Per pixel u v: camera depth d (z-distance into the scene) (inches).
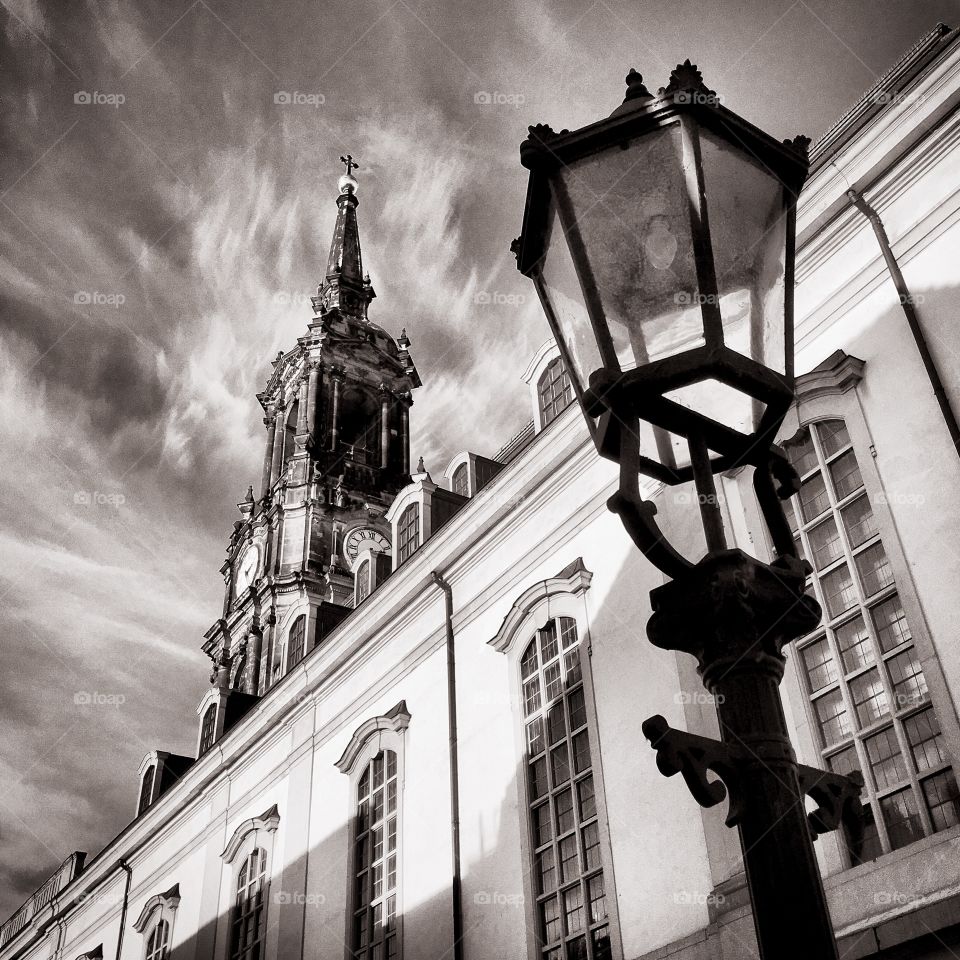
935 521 416.5
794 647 464.4
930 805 390.6
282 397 1916.8
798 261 526.6
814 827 134.3
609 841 508.1
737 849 446.0
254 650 1617.9
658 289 144.3
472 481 862.5
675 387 139.6
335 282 2042.3
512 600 652.7
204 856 928.9
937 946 355.9
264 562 1706.4
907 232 477.1
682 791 482.6
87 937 1133.1
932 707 401.1
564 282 157.6
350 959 668.7
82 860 1302.9
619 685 537.3
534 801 573.9
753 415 148.9
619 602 561.9
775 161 157.6
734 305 145.0
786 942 114.9
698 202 144.9
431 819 644.1
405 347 1968.5
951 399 430.3
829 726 438.9
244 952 803.4
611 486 603.8
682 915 456.4
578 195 152.5
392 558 850.1
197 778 988.6
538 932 534.0
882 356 466.6
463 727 651.5
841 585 455.8
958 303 442.6
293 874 770.2
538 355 717.3
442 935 595.2
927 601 408.5
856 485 462.6
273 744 891.4
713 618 131.3
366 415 1910.7
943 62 475.2
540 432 653.3
